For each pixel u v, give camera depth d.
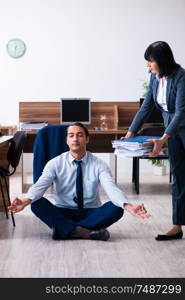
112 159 6.81
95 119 6.63
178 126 3.34
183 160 3.56
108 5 7.71
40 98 7.77
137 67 7.81
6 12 7.64
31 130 6.20
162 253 3.30
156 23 7.76
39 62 7.73
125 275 2.84
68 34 7.72
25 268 2.95
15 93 7.76
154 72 3.38
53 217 3.64
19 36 7.68
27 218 4.43
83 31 7.73
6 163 4.76
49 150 4.41
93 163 3.73
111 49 7.77
